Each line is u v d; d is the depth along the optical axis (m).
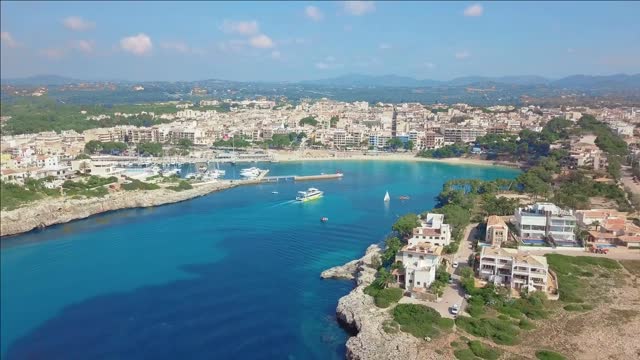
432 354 151.00
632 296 189.00
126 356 164.00
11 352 166.00
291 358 162.75
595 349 154.75
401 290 191.12
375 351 153.50
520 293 186.62
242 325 183.75
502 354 151.50
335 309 195.25
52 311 194.75
